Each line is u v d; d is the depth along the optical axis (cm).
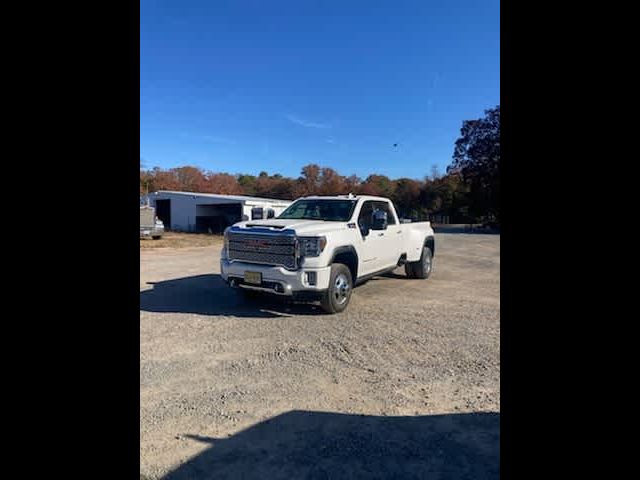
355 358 416
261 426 281
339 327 528
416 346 452
